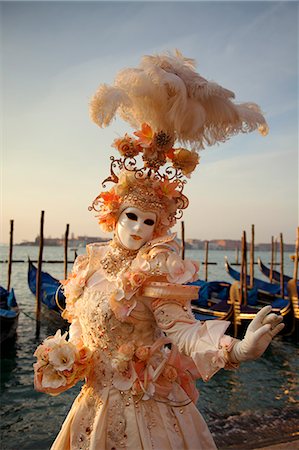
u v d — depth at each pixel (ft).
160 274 5.63
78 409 6.16
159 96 6.14
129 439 5.66
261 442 12.92
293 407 20.49
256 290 54.70
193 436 5.92
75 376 5.98
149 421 5.76
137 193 6.36
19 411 20.31
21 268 147.84
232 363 4.91
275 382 25.30
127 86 6.10
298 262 60.59
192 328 5.35
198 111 6.11
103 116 6.01
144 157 6.61
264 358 31.40
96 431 5.72
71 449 6.00
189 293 5.58
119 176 6.64
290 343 37.06
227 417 18.85
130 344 5.84
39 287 41.65
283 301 43.09
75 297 6.54
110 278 6.24
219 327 5.21
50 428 18.43
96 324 6.00
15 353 31.91
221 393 22.90
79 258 6.96
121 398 5.83
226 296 43.14
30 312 49.03
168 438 5.72
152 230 6.41
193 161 6.67
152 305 5.71
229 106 6.20
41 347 6.14
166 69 6.39
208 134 6.51
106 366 6.01
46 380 5.95
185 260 5.86
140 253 5.96
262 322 4.80
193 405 6.21
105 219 6.57
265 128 6.40
